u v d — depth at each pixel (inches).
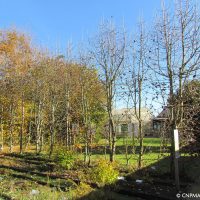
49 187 421.1
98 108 741.3
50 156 740.7
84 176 465.7
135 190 394.0
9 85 973.2
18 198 350.0
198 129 487.2
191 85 465.1
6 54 972.6
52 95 837.8
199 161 491.5
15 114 1025.5
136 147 865.5
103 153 787.4
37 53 970.7
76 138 766.5
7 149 1063.6
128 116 605.0
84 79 675.4
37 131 903.7
